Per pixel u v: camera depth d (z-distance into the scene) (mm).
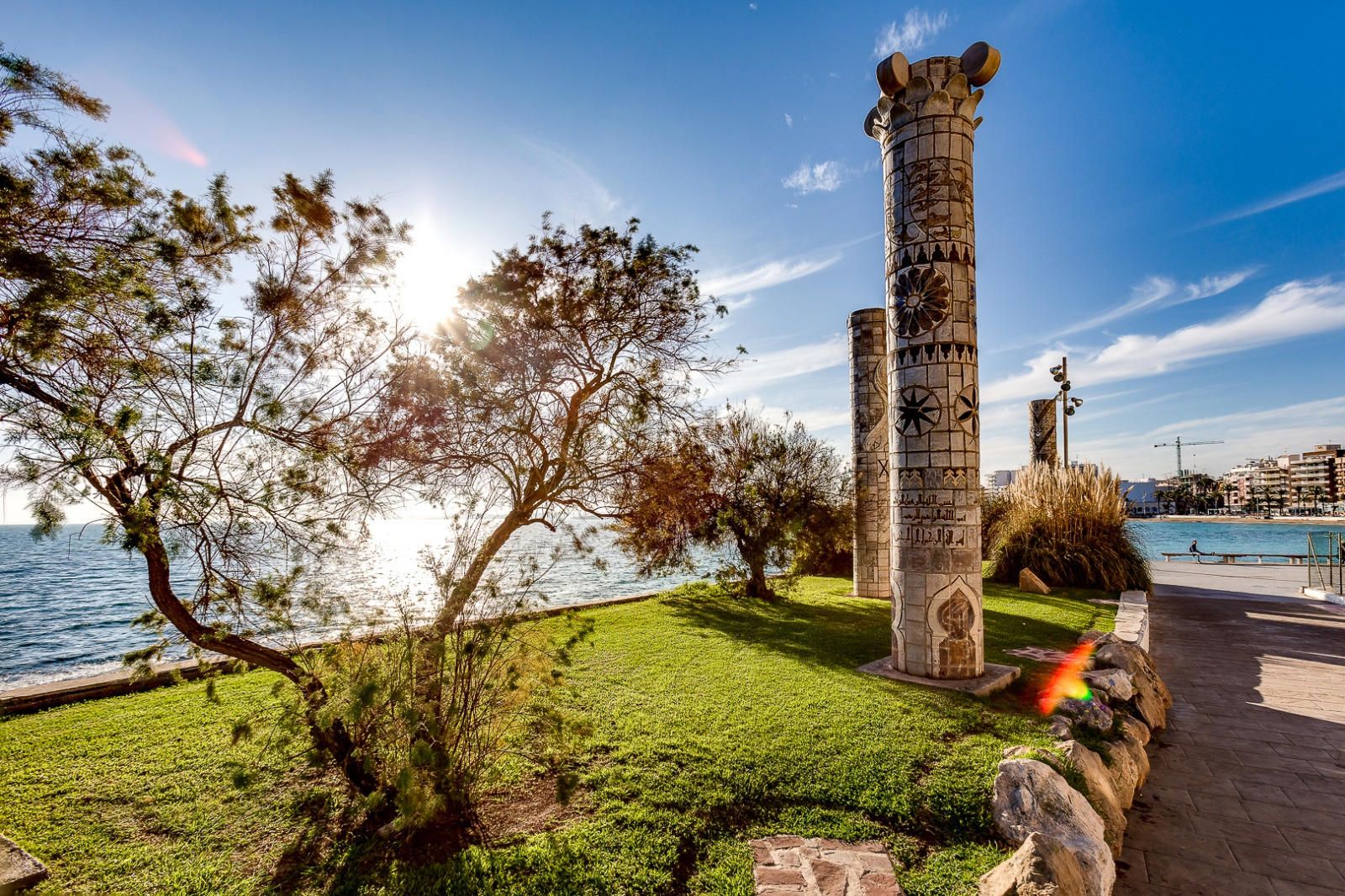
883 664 7586
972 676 6914
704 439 11203
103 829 4152
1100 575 13602
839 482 15172
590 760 4984
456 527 5816
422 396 7121
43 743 5555
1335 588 16297
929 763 4824
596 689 6691
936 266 7066
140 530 3941
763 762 4832
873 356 13258
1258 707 7340
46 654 13477
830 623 10453
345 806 4398
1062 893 3164
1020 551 14695
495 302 7910
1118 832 4395
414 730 4098
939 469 7012
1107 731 5695
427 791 3818
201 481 4402
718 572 13430
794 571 14961
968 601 6945
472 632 4508
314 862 3771
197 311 4605
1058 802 4090
